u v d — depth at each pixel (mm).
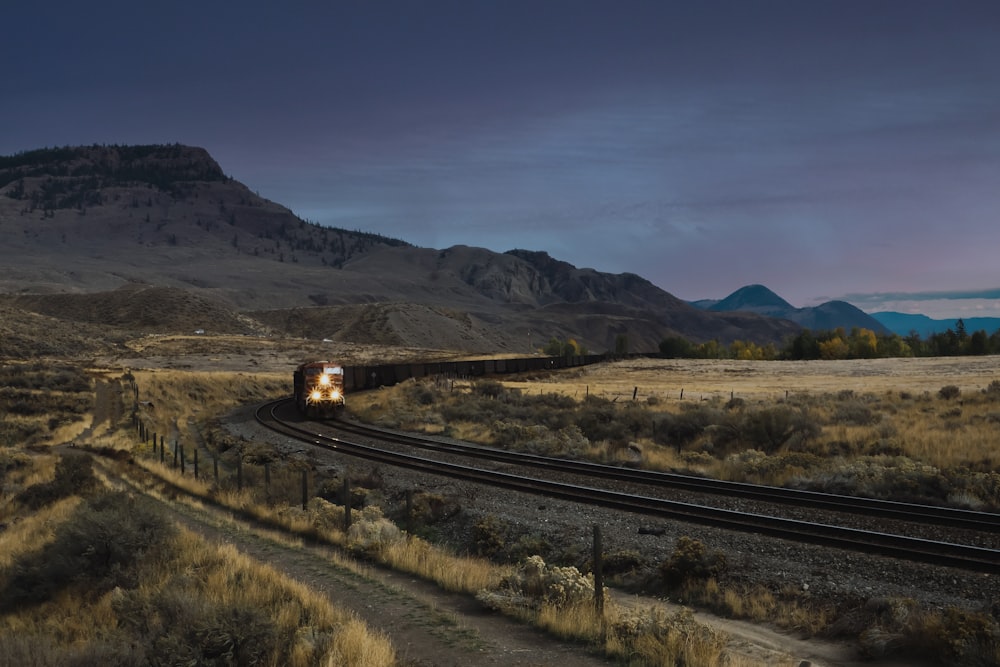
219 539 17031
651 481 22531
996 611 11320
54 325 119500
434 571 14305
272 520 19750
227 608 9273
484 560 16219
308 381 45938
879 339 143500
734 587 13578
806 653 10641
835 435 30531
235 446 35156
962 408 37156
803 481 22609
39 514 23141
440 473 24938
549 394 53375
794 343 147250
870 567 13539
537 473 24797
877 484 21344
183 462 29594
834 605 12328
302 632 9523
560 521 18312
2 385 61594
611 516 18312
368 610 11547
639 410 38438
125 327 165750
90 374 73812
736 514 17500
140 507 15469
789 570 13898
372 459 28719
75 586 13164
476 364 79875
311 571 14102
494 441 34125
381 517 19078
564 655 9719
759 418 31219
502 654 9695
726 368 89000
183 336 135250
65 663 7941
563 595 12016
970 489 20484
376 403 51000
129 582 12898
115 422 51500
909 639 10438
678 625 10391
